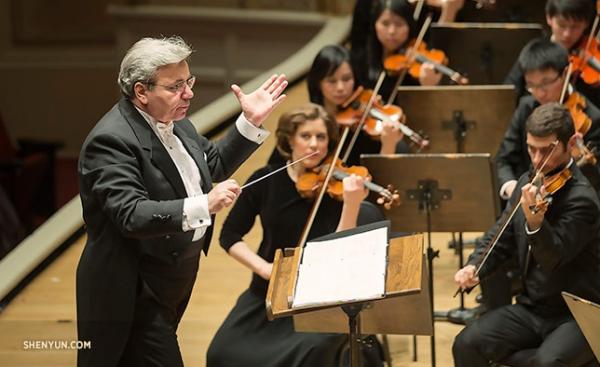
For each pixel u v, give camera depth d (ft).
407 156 31.48
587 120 35.29
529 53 35.09
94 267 24.41
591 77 39.29
